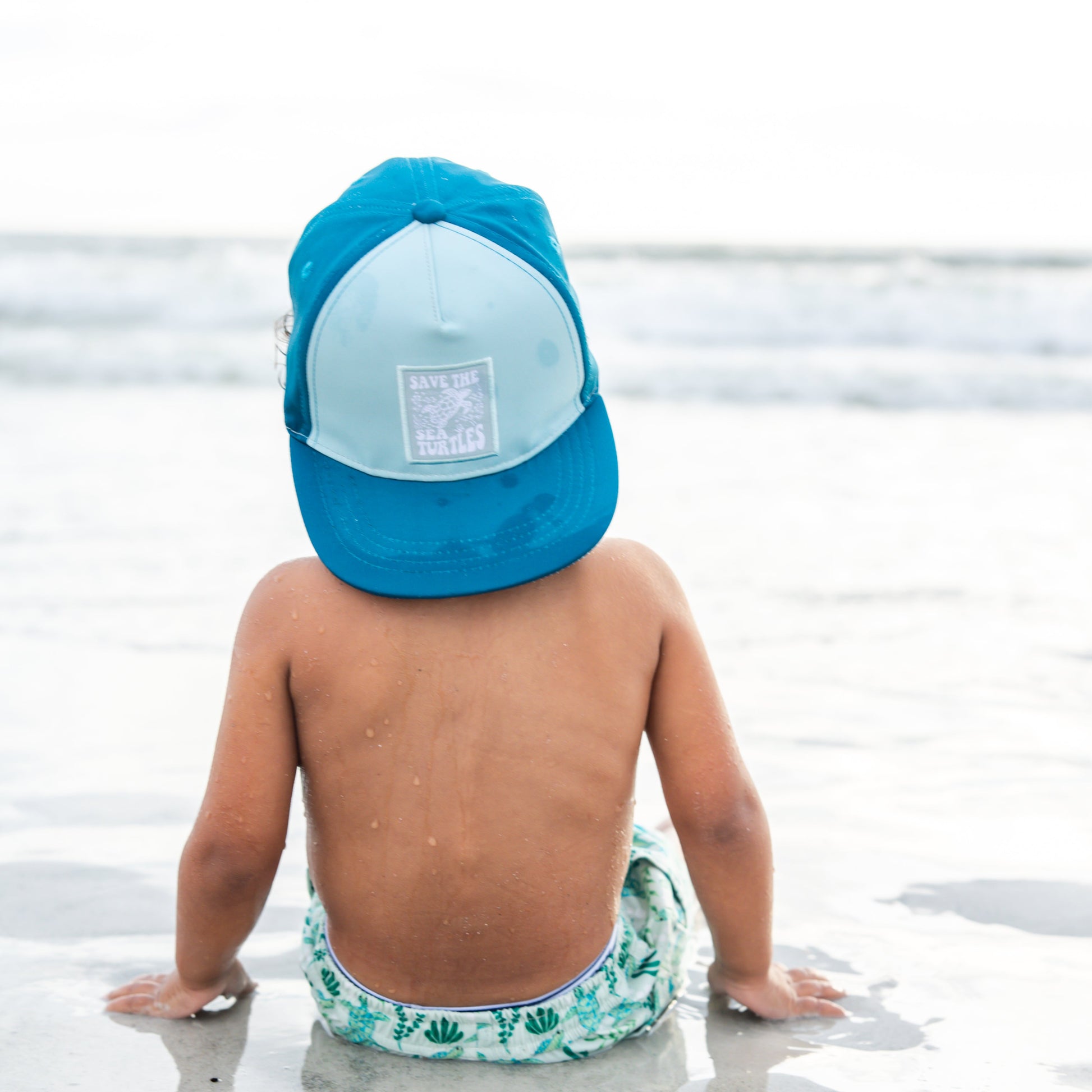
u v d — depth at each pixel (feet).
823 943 6.55
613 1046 5.44
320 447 4.76
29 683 10.84
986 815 8.24
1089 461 22.74
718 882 5.32
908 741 9.63
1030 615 13.24
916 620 13.03
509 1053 5.20
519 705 4.81
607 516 4.79
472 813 4.83
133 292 42.22
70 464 21.06
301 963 5.82
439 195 4.76
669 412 28.94
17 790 8.55
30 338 38.34
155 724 9.89
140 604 13.25
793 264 46.55
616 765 4.97
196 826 5.08
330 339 4.59
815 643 12.21
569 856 4.96
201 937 5.33
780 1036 5.61
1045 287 38.42
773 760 9.24
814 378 31.55
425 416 4.59
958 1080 5.23
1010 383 31.14
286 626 4.92
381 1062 5.28
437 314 4.51
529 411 4.68
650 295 39.78
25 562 14.82
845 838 7.89
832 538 16.61
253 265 45.44
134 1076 5.17
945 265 45.03
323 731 4.89
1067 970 6.25
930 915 6.88
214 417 27.04
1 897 6.98
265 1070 5.23
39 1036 5.51
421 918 4.96
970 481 20.77
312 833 5.11
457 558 4.67
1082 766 9.12
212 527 16.69
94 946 6.43
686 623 5.20
